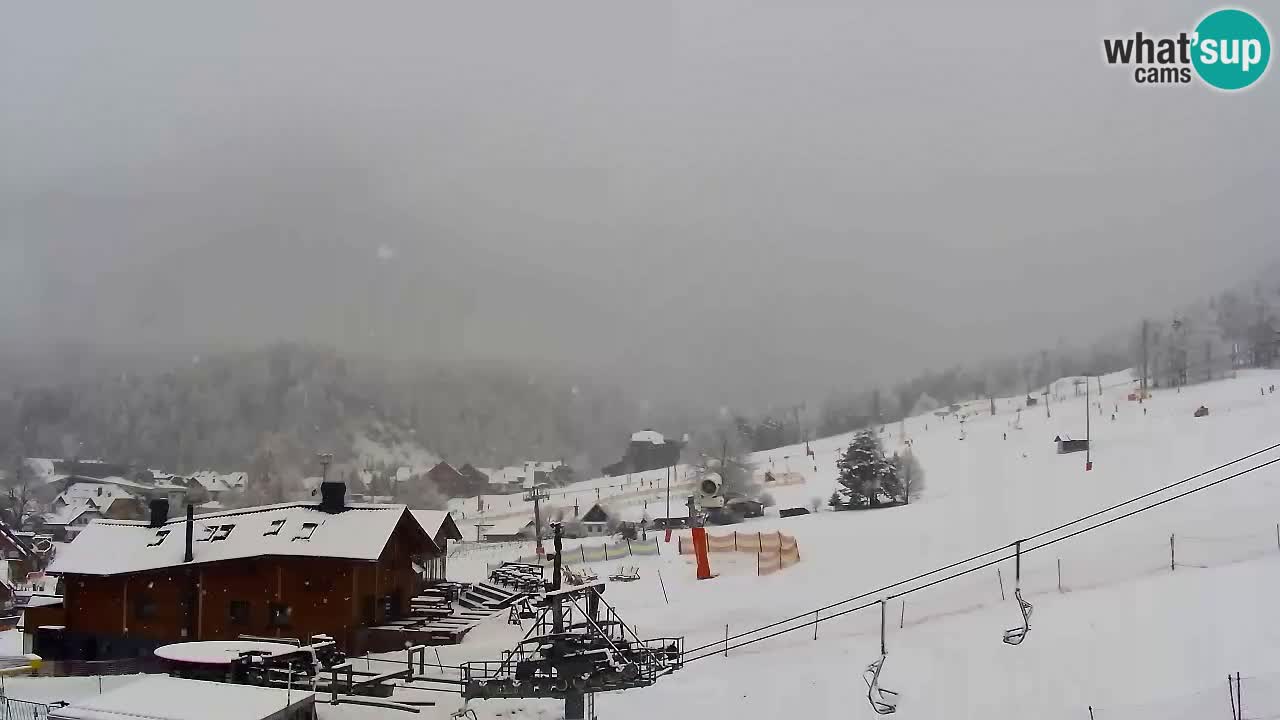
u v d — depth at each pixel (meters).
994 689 26.98
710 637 40.09
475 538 112.50
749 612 43.97
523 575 58.03
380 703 32.19
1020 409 154.62
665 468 181.25
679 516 103.25
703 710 29.23
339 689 33.34
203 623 44.38
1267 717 21.84
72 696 32.41
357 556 42.31
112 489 177.38
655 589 53.50
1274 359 160.62
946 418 170.12
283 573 43.72
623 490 148.38
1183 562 35.19
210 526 46.75
